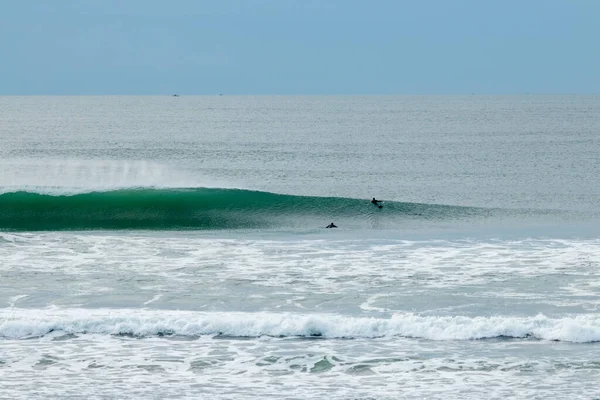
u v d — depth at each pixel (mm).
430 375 44531
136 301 59781
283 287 64062
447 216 102688
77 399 40750
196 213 102562
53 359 46938
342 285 64625
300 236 88250
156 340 50719
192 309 57688
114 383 43188
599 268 69812
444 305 58562
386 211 103688
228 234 90312
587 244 81438
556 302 58969
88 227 96438
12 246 80312
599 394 41406
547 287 63406
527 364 46094
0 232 91438
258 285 64688
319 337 51625
